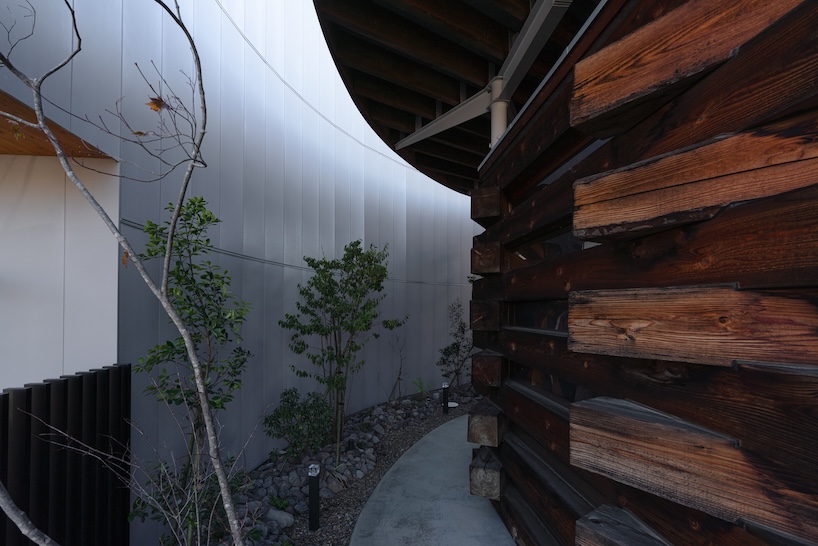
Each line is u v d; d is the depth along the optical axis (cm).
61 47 211
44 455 188
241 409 403
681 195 106
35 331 243
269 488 378
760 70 89
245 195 424
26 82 95
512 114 424
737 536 97
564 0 257
